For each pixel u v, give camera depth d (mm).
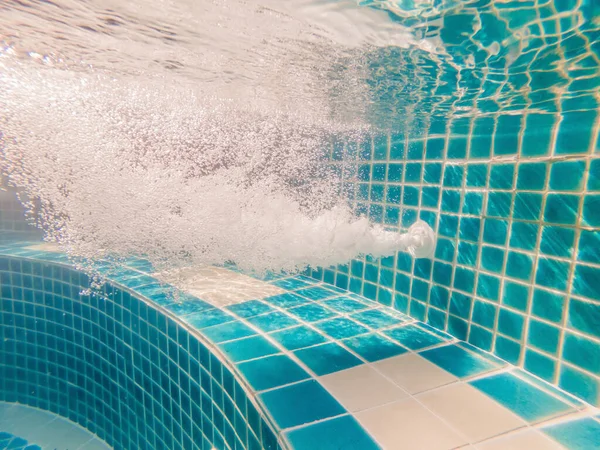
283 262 1600
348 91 1477
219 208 1428
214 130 1773
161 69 1425
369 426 1022
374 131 1900
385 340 1565
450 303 1611
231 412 1355
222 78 1499
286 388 1202
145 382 2094
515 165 1332
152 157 1480
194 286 2264
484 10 770
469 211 1511
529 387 1229
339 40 1033
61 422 2727
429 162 1682
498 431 1011
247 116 1901
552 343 1235
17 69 1372
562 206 1192
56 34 1144
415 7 803
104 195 1356
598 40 794
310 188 1976
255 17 971
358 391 1194
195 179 1447
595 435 998
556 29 779
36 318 2748
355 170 2070
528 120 1269
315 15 923
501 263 1393
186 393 1742
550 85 1034
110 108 1552
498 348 1420
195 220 1418
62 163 1360
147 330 2023
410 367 1348
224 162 1719
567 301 1186
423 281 1740
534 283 1283
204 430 1604
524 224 1309
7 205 3887
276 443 997
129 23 1056
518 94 1132
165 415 1949
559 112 1164
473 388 1221
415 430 1009
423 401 1145
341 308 1938
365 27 938
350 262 2197
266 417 1063
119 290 2223
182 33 1104
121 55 1296
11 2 951
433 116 1494
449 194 1596
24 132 1364
